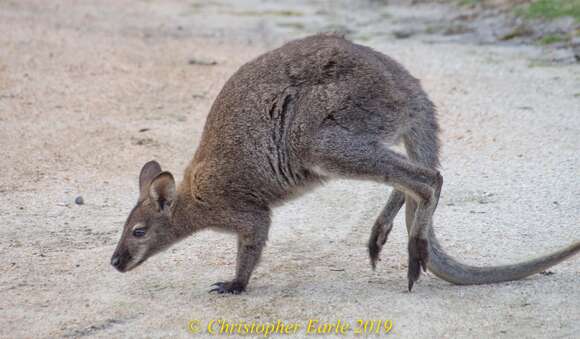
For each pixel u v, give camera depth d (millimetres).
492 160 25188
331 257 19250
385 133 17500
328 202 22859
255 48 40562
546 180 23250
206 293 17484
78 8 50594
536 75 33719
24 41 39938
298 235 20672
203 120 29875
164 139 27906
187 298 17234
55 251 19766
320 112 17141
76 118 29844
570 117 28547
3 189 23703
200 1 55188
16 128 28562
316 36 18391
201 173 18016
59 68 35750
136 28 45250
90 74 35219
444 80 33781
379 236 18109
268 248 19922
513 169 24297
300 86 17406
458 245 19344
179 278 18391
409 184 16891
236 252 19875
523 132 27422
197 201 18172
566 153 25234
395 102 17531
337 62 17344
